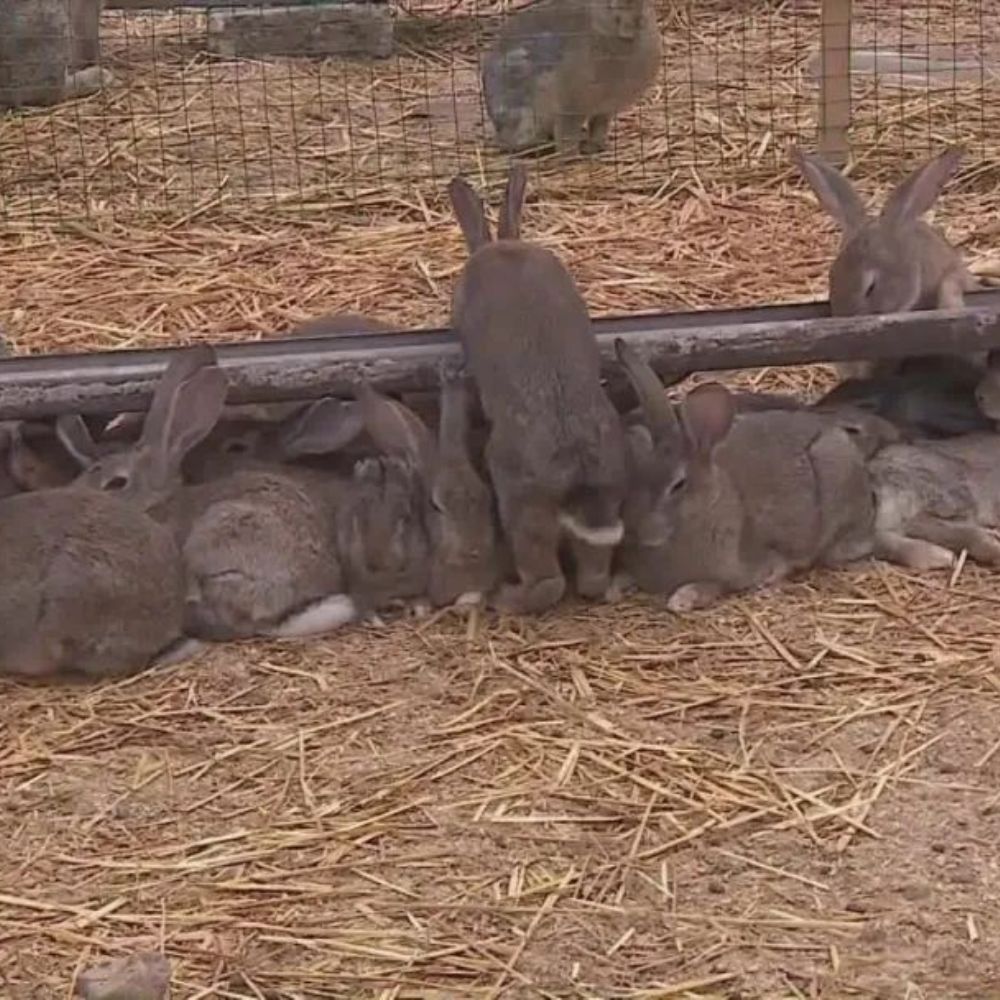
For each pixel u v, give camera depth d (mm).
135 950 3219
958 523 3916
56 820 3426
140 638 3691
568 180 5637
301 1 6754
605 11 5688
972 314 3990
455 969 3188
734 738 3545
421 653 3736
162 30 7004
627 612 3818
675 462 3793
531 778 3484
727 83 6305
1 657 3678
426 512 3803
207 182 5668
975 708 3586
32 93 6230
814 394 4422
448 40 6941
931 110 5965
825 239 5188
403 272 5094
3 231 5359
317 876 3326
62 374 3889
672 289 4945
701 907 3268
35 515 3689
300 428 3967
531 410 3775
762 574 3861
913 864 3322
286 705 3633
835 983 3152
